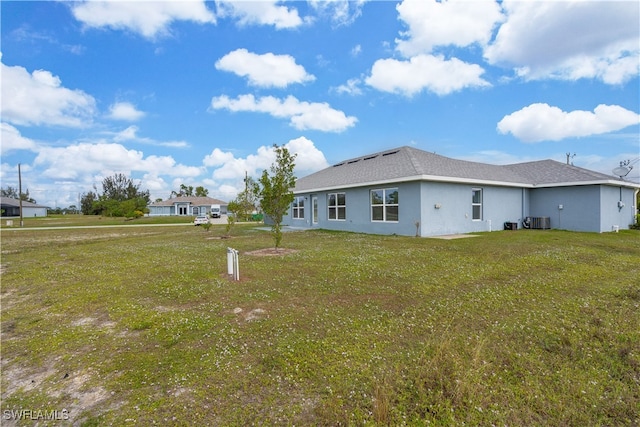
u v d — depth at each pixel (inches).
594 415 97.5
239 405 103.6
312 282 257.8
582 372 121.3
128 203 2100.1
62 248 540.7
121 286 260.8
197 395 109.3
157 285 260.1
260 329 165.2
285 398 107.0
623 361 129.0
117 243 608.1
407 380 115.6
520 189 733.9
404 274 278.2
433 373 117.8
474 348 137.6
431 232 579.5
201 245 533.0
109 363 133.9
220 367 127.7
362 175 719.7
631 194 753.0
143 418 97.7
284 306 200.5
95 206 2699.3
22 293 249.9
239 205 711.1
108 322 182.1
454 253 383.2
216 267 330.0
